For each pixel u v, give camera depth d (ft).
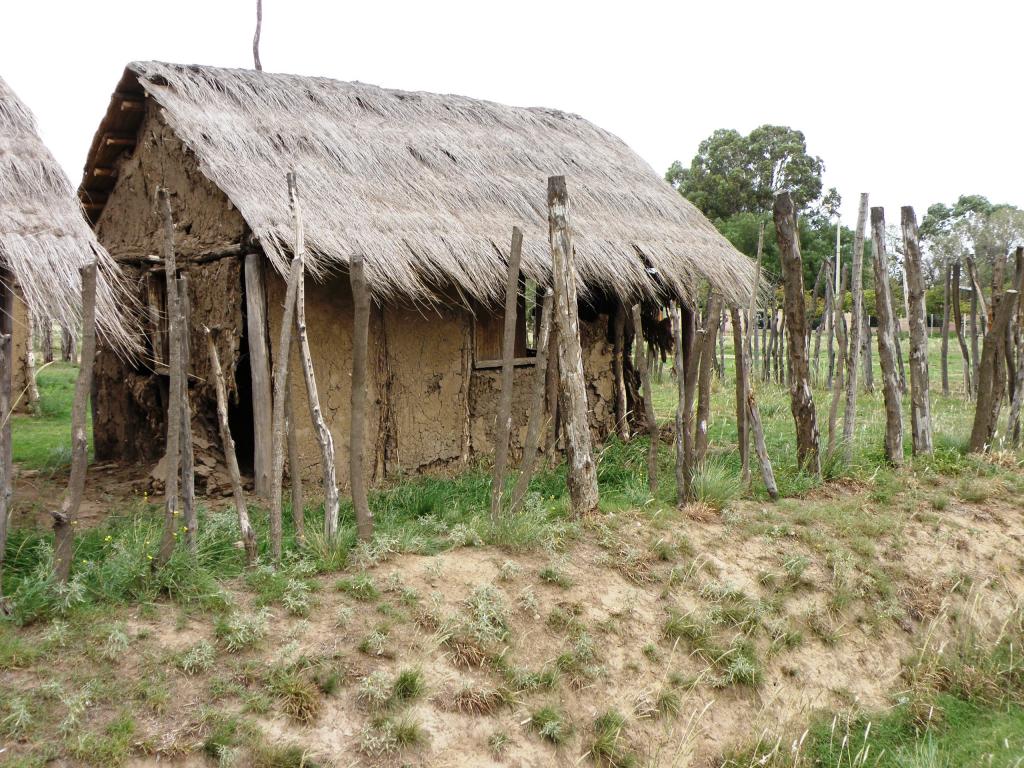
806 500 25.02
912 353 30.09
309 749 12.96
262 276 24.47
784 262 26.68
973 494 26.30
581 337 32.19
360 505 18.81
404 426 27.55
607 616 17.71
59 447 33.45
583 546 19.98
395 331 27.25
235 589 16.29
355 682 14.33
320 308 25.53
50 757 11.70
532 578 18.22
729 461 28.76
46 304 18.90
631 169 37.68
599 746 14.97
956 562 22.61
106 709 12.69
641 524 21.49
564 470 28.40
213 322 26.94
